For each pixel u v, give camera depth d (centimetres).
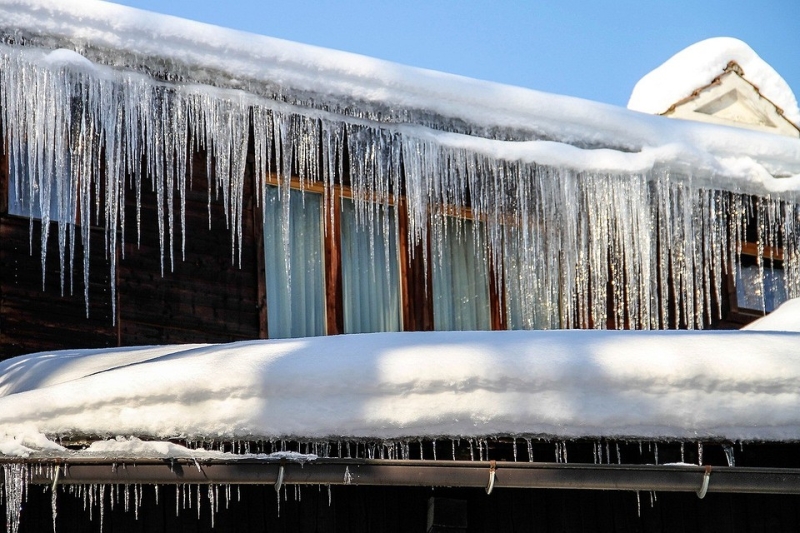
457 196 893
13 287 772
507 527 650
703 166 951
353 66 852
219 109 825
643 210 935
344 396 593
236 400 589
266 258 854
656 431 607
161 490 642
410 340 634
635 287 940
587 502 660
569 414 600
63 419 586
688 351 629
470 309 902
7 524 616
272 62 831
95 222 803
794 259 1007
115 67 796
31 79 773
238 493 643
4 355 762
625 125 931
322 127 854
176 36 806
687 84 1097
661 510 662
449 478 595
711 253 973
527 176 909
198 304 826
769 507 668
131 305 805
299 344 632
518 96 901
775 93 1099
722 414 612
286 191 845
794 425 618
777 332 690
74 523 634
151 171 817
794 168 991
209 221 835
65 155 793
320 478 589
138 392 589
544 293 920
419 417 591
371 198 871
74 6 783
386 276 882
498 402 597
